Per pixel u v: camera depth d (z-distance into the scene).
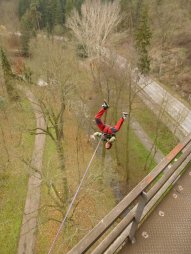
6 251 18.64
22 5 46.00
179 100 34.31
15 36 37.38
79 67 25.38
